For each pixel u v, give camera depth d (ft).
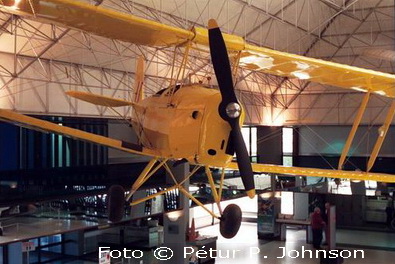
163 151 17.52
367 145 61.77
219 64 15.66
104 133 45.27
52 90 36.40
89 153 44.37
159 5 37.17
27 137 39.01
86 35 35.22
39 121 16.85
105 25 17.52
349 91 57.88
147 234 47.93
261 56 20.84
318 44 52.80
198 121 16.12
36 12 16.74
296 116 61.05
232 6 41.11
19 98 34.27
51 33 33.53
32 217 35.04
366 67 53.78
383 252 50.49
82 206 37.78
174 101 17.10
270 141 64.64
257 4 42.45
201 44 18.57
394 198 56.54
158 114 17.70
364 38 51.31
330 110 59.41
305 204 58.80
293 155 66.59
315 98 59.82
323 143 64.90
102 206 38.60
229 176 52.85
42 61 35.58
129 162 49.42
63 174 41.24
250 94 57.00
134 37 18.67
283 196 59.98
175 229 44.73
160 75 43.57
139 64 26.84
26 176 38.45
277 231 56.59
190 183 47.24
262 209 57.26
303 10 46.14
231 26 43.27
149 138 18.37
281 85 59.47
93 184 44.16
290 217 57.16
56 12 16.56
